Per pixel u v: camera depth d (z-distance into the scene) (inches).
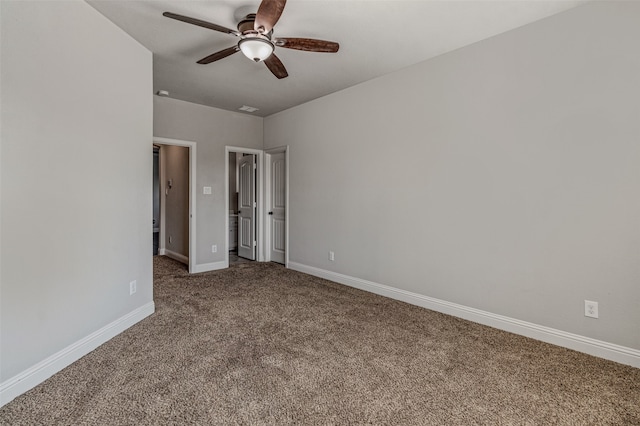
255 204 224.5
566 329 95.7
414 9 93.0
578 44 91.5
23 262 71.7
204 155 190.7
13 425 61.1
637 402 69.8
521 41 102.3
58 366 79.8
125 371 80.5
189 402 68.6
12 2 69.0
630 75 84.0
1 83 67.0
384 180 144.3
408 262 136.1
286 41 93.5
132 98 109.1
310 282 168.4
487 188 111.1
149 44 114.1
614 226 87.2
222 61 128.4
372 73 140.9
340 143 164.4
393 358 88.6
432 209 127.0
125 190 106.0
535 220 100.7
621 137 85.6
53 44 78.5
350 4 90.4
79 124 86.7
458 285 120.1
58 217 80.5
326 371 81.7
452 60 119.3
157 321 113.7
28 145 72.7
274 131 208.7
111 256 99.4
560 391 73.7
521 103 102.7
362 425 62.2
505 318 108.0
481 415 65.3
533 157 100.5
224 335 102.7
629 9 83.9
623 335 86.4
